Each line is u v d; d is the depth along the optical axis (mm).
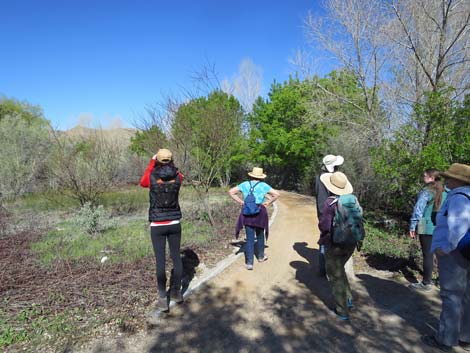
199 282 5117
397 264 5922
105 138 12656
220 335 3748
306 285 5145
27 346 3488
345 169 13219
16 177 14766
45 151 16312
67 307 4262
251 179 6070
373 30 11648
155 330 3840
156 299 4578
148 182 4293
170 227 4215
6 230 9008
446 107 6156
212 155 8828
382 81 11789
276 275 5559
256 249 7043
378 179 10969
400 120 10914
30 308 4258
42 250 6883
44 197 12938
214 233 8016
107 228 8906
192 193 14195
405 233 8414
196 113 8711
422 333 3736
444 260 3334
